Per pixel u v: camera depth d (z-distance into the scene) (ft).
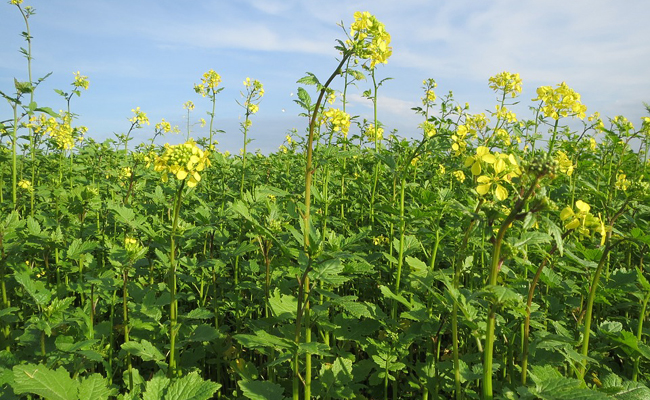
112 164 4.41
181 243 2.01
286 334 1.69
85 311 1.87
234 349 2.08
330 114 2.42
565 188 2.44
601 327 1.61
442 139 2.23
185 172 1.52
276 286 2.07
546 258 1.35
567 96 2.31
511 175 1.21
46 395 1.09
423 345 2.13
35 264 2.50
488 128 2.78
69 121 4.12
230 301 2.32
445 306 1.46
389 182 2.99
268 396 1.40
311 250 1.31
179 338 1.88
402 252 1.99
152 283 2.16
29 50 3.01
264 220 1.99
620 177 2.50
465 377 1.43
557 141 3.10
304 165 3.84
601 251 1.57
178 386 1.20
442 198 2.01
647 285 1.58
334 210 3.40
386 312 2.29
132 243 1.65
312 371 1.83
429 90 3.70
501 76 3.15
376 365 1.83
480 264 2.10
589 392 1.03
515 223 1.75
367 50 1.60
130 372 1.62
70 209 2.31
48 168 4.14
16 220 1.92
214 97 3.84
